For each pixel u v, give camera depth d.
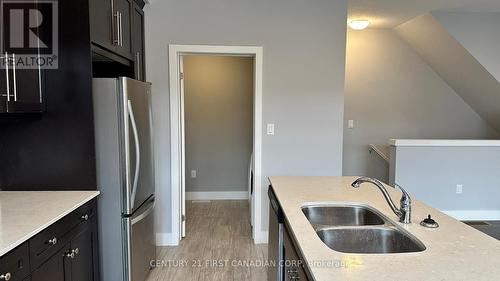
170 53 3.46
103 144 2.39
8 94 1.93
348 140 5.30
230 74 5.25
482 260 1.24
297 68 3.57
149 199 2.95
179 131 3.61
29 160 2.35
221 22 3.48
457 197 4.32
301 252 1.36
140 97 2.67
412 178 4.27
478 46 4.19
